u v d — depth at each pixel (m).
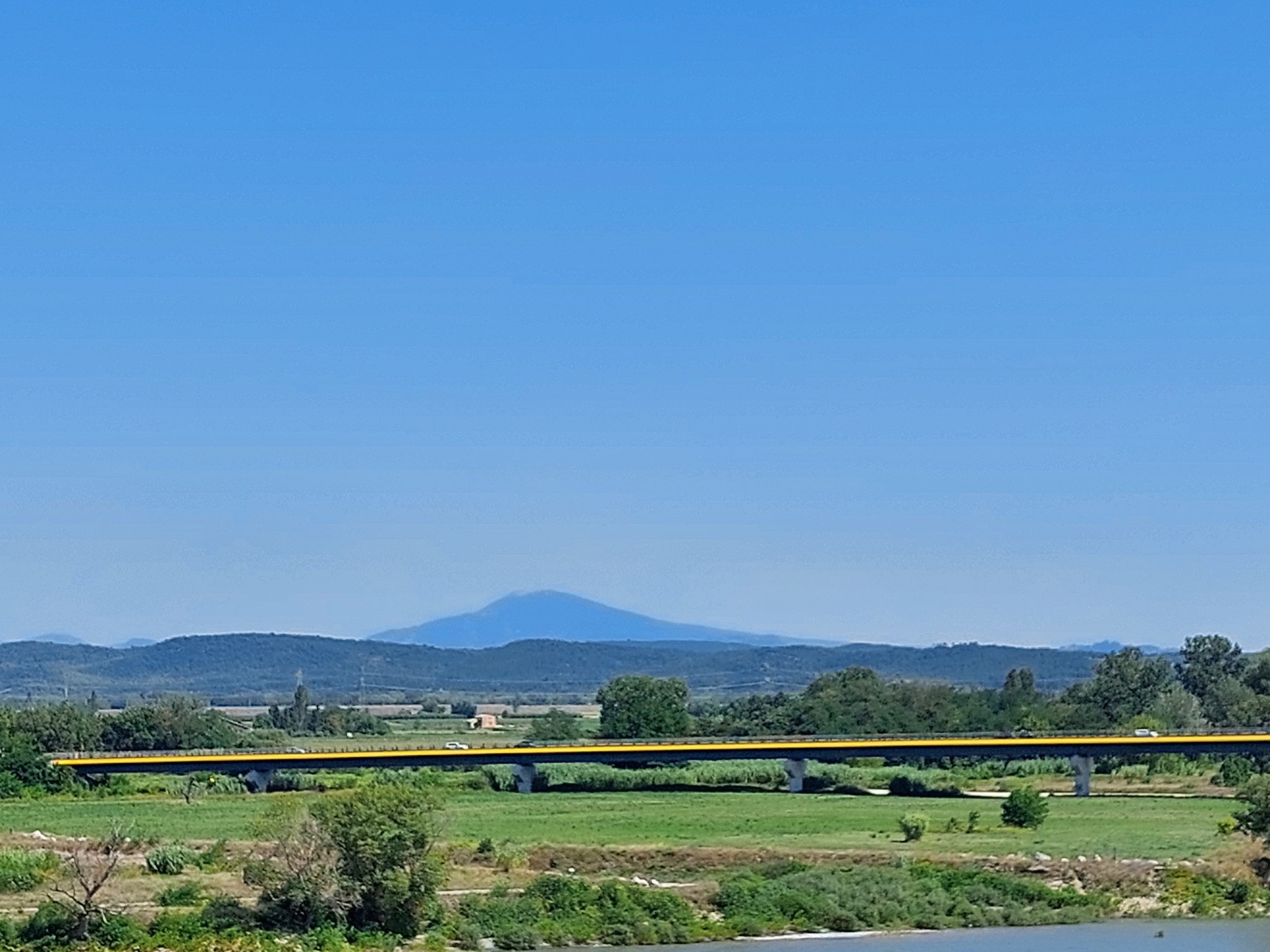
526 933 129.00
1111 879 154.12
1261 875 157.00
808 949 129.50
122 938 120.06
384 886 126.56
